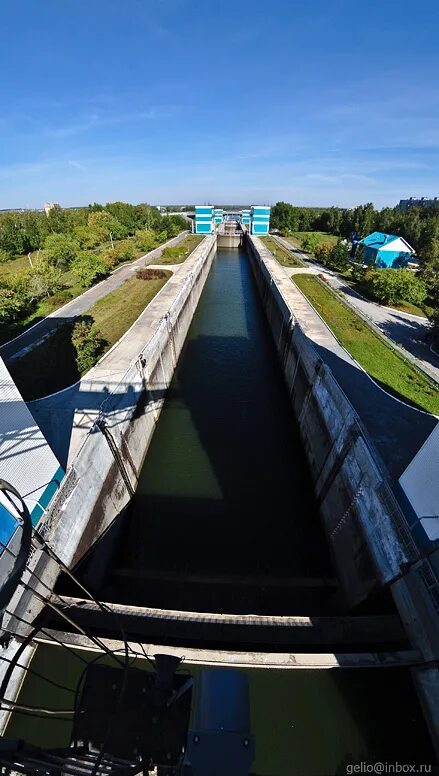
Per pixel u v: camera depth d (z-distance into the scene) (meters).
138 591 14.31
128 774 3.13
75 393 19.55
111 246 63.31
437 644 9.26
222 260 73.81
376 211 78.19
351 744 9.36
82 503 13.45
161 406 24.95
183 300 35.25
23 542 3.23
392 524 11.54
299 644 10.29
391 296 33.44
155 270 43.66
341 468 15.82
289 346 28.52
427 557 10.00
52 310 32.12
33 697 9.49
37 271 36.06
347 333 26.78
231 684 3.28
